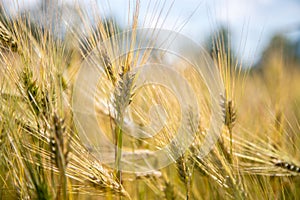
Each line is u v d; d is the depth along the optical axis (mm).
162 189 875
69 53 778
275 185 921
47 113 721
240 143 907
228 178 801
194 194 902
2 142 749
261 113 1025
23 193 734
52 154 697
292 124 973
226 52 833
